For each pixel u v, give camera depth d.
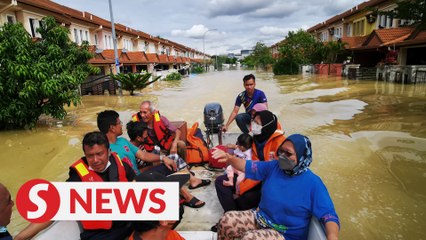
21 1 16.19
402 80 19.64
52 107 10.42
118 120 3.58
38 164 6.57
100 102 16.72
